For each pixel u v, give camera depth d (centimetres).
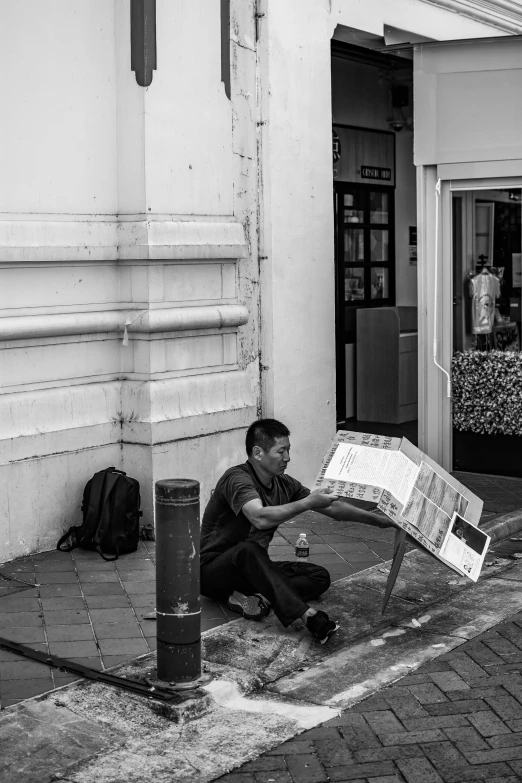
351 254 1223
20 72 690
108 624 580
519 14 1215
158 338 759
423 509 562
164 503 483
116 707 473
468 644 564
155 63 741
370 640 570
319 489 552
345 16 933
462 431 977
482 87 902
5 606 607
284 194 867
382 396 1215
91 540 708
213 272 809
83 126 731
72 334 729
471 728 462
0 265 678
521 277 927
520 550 761
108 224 746
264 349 867
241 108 838
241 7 830
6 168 686
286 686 509
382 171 1252
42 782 410
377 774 420
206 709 475
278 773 421
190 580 488
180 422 768
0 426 680
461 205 952
